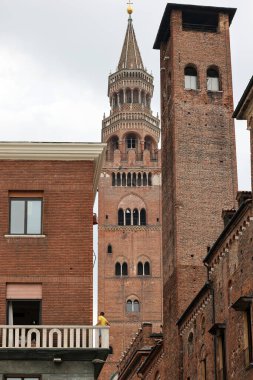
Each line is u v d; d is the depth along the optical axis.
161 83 83.88
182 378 66.50
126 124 164.75
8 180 43.84
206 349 57.84
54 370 40.25
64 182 44.03
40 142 44.25
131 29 180.50
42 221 43.44
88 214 43.59
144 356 88.19
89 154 44.44
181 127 76.75
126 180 158.12
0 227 43.16
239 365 48.50
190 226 73.06
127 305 150.75
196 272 71.25
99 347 40.78
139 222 156.12
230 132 77.25
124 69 172.12
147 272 153.38
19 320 42.00
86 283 42.53
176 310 70.00
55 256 42.88
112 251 153.88
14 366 40.12
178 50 79.62
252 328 45.72
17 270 42.56
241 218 48.66
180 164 75.31
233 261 50.81
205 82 78.81
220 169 75.62
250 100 45.50
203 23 81.88
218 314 54.47
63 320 41.84
